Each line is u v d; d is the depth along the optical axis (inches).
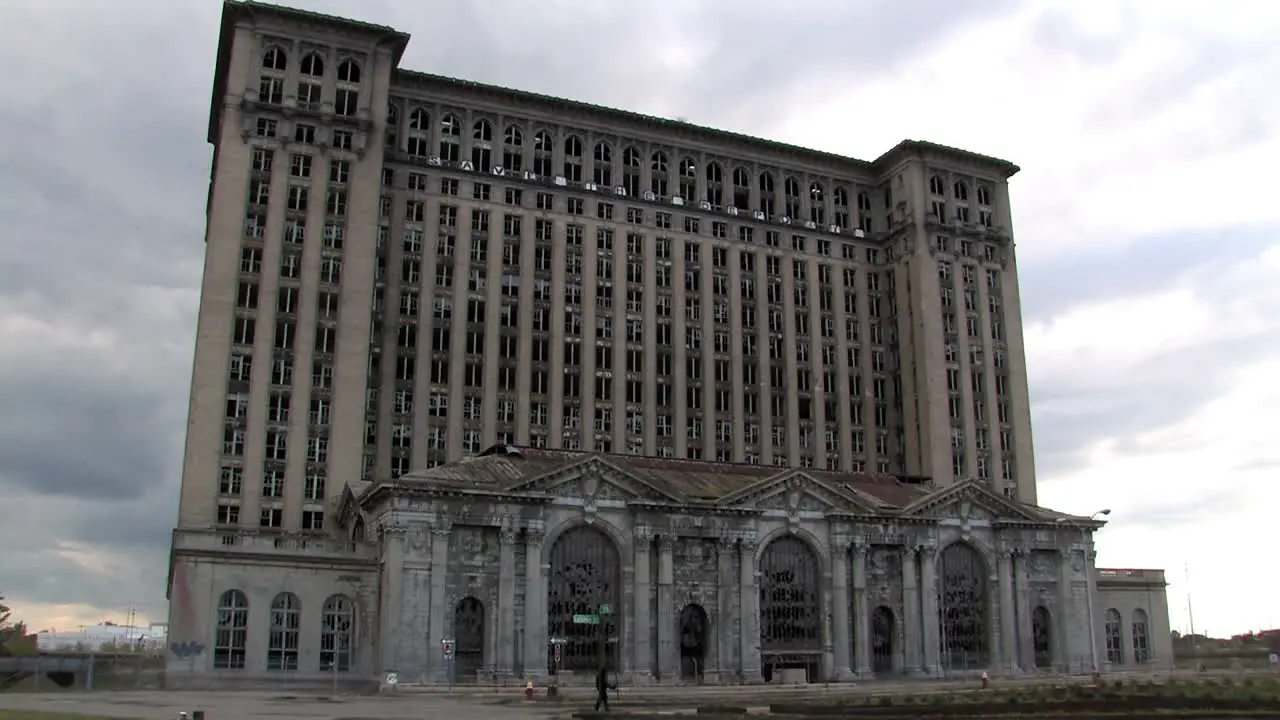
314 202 4660.4
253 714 2158.0
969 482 4613.7
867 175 6254.9
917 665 4325.8
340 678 3636.8
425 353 4923.7
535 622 3683.6
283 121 4694.9
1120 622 5177.2
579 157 5531.5
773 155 6008.9
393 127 5167.3
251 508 4293.8
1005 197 6215.6
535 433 5034.5
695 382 5452.8
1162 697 2177.7
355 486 4264.3
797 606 4217.5
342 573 3777.1
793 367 5718.5
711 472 4581.7
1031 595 4682.6
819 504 4306.1
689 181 5782.5
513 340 5103.3
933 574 4441.4
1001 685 3533.5
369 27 4896.7
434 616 3550.7
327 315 4576.8
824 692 3280.0
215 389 4343.0
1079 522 4783.5
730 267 5698.8
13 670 3437.5
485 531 3718.0
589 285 5319.9
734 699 2901.1
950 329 5841.5
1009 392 5910.4
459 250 5103.3
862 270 6058.1
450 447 4859.7
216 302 4424.2
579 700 2876.5
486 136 5364.2
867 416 5846.5
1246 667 5147.6
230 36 4859.7
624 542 3909.9
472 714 2247.8
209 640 3580.2
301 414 4443.9
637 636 3833.7
